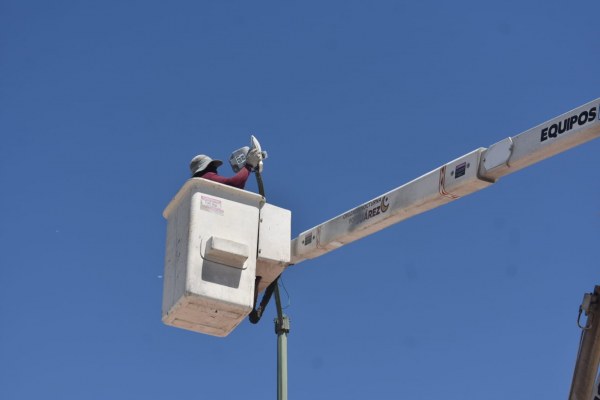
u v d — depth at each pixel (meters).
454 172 9.16
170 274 9.18
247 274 8.98
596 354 8.20
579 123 8.19
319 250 10.45
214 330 9.22
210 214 9.05
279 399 9.24
